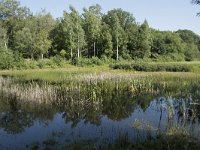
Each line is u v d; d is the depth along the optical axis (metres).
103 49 92.06
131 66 59.84
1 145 12.55
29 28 85.94
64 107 20.48
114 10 117.50
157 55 103.25
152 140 12.05
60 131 14.45
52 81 34.03
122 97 24.28
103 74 34.81
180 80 33.44
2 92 26.00
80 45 84.06
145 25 99.88
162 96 24.47
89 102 21.83
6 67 65.44
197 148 10.89
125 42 95.62
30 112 19.16
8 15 100.62
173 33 123.25
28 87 26.84
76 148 11.68
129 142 12.02
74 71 53.72
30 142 12.85
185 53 117.56
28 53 80.94
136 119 16.38
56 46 88.56
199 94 20.97
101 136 13.30
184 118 15.91
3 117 17.80
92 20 94.44
